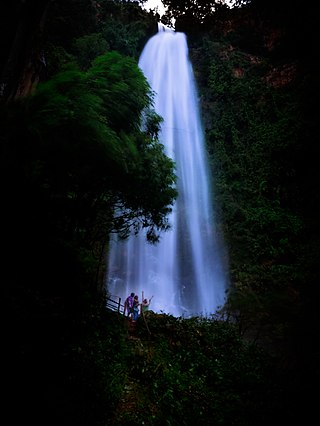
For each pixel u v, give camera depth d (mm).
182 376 8836
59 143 6625
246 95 32156
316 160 13766
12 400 4555
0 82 8953
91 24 25984
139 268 27719
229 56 35281
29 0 9547
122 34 29953
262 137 26547
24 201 5602
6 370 4633
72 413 5254
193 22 10211
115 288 25594
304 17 8961
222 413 7688
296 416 6977
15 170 5523
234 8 9586
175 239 30250
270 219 24609
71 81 7531
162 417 6906
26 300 5297
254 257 25422
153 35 40000
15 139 5863
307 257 18078
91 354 6781
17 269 5469
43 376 5211
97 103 7656
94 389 6066
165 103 36812
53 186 6938
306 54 10516
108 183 9602
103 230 12109
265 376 9891
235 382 9492
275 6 9023
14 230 5445
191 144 34094
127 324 10727
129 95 9633
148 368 8453
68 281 6461
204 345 11352
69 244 6625
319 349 10477
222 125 32938
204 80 36719
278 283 21250
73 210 8359
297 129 13703
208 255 28547
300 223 22125
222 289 26203
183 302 27891
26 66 9578
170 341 10742
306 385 7812
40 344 5391
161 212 11711
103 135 7543
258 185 27797
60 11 20078
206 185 31531
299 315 12695
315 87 11602
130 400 7066
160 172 10695
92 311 8336
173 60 38438
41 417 4762
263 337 18078
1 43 9961
